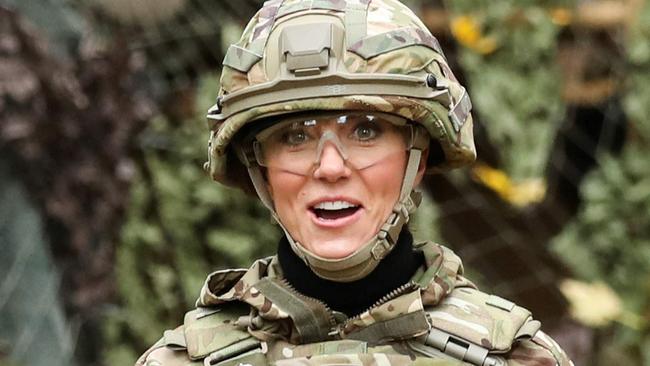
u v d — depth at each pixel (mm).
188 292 11273
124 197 11086
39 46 10781
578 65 12273
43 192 10711
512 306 5809
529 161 12039
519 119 12078
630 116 12234
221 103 5750
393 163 5652
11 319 10453
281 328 5789
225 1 11820
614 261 12352
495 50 12117
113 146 11078
